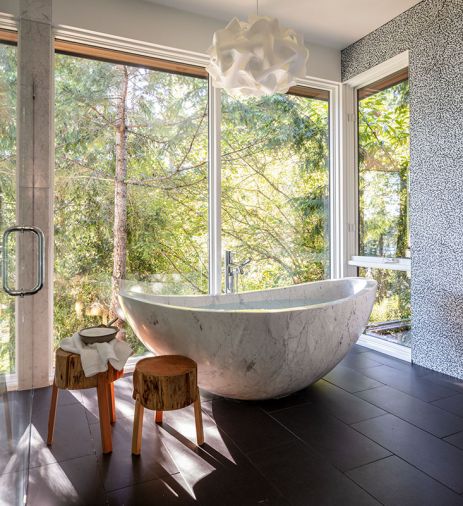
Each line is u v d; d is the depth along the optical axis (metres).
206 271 3.31
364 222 3.80
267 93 2.13
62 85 2.87
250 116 3.48
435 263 2.93
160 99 3.16
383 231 3.57
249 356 2.15
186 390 1.85
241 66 1.95
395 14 3.20
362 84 3.79
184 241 3.24
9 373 1.85
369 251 3.74
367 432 2.07
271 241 3.58
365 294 2.56
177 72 3.22
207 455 1.86
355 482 1.65
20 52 2.56
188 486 1.63
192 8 3.07
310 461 1.81
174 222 3.21
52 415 1.96
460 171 2.73
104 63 2.99
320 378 2.55
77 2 2.76
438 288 2.91
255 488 1.62
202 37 3.16
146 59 3.12
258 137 3.52
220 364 2.18
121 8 2.89
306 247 3.76
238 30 2.00
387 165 3.53
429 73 2.95
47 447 1.92
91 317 2.95
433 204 2.93
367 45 3.51
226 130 3.38
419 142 3.04
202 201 3.30
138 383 1.87
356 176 3.87
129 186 3.06
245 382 2.25
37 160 2.65
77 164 2.90
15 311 2.17
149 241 3.12
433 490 1.60
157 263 3.15
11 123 2.12
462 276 2.74
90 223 2.94
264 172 3.54
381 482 1.65
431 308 2.97
